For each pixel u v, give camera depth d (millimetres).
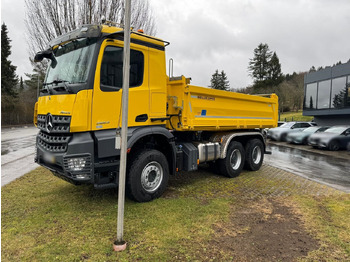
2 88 39188
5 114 40156
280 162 10164
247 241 3492
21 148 13008
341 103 19859
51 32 7984
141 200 4723
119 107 4352
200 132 6586
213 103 6289
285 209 4629
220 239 3527
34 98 45781
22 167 7969
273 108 8766
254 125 7789
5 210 4371
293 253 3225
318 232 3764
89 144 3982
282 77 58812
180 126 5461
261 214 4395
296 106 50406
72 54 4379
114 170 4445
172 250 3223
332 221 4137
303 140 16859
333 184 6629
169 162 5395
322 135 14539
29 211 4344
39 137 4727
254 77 61062
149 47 4832
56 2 7777
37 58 5039
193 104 5699
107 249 3195
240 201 5020
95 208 4492
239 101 7215
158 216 4184
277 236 3643
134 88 4555
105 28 4164
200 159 5945
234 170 6934
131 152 4793
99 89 4086
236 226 3932
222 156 6512
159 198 5047
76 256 3053
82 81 4016
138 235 3561
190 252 3189
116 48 4332
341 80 19906
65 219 4035
